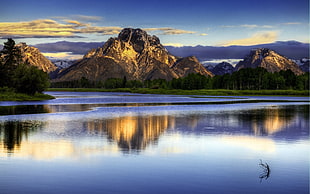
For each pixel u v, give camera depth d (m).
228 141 34.22
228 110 74.44
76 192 19.03
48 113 64.50
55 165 24.44
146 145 31.81
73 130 40.94
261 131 41.22
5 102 105.69
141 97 164.62
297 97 173.12
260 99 140.88
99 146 31.11
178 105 93.94
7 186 19.89
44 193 18.84
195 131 40.91
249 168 24.06
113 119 54.03
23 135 36.81
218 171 23.27
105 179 21.30
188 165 24.70
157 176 22.00
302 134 39.03
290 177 22.00
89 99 136.75
